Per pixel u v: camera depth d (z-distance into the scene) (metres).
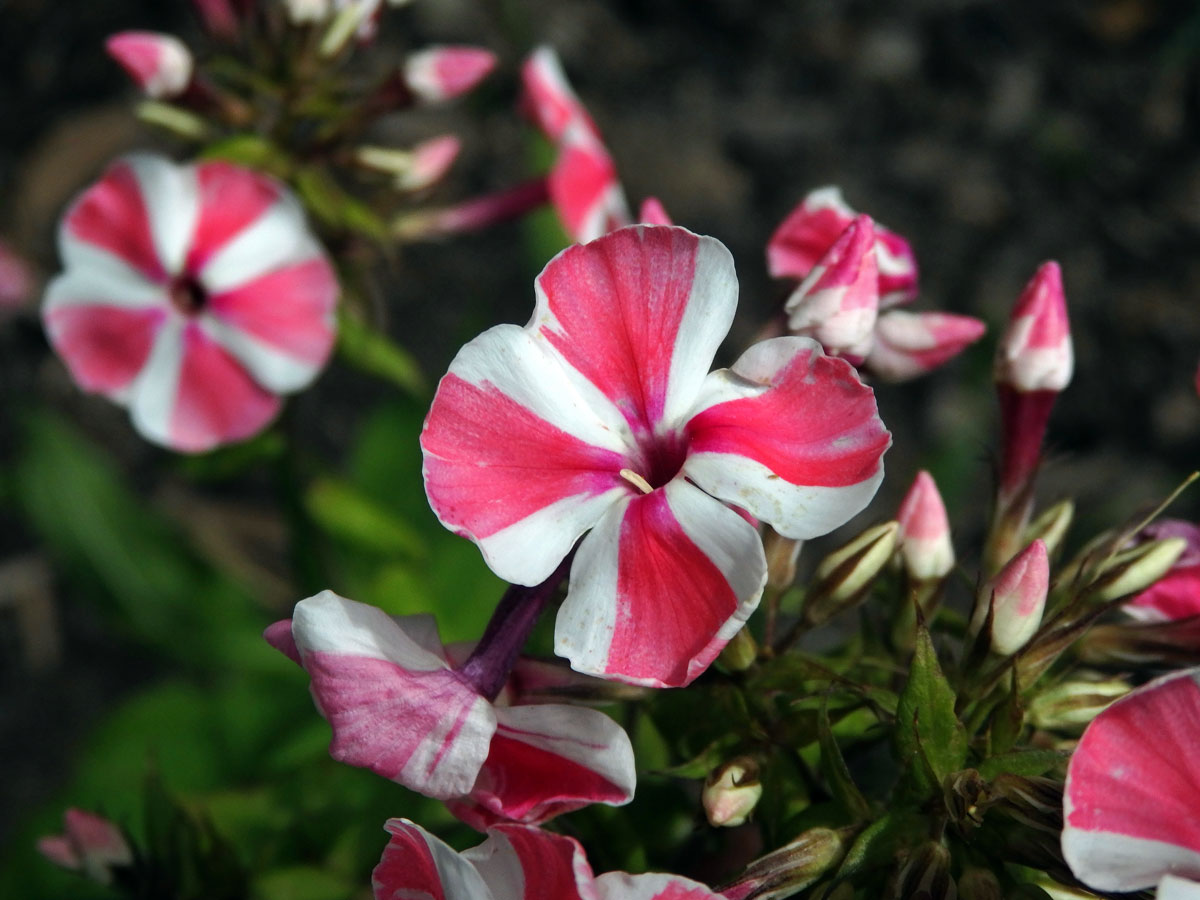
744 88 0.49
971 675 0.19
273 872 0.26
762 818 0.20
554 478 0.18
